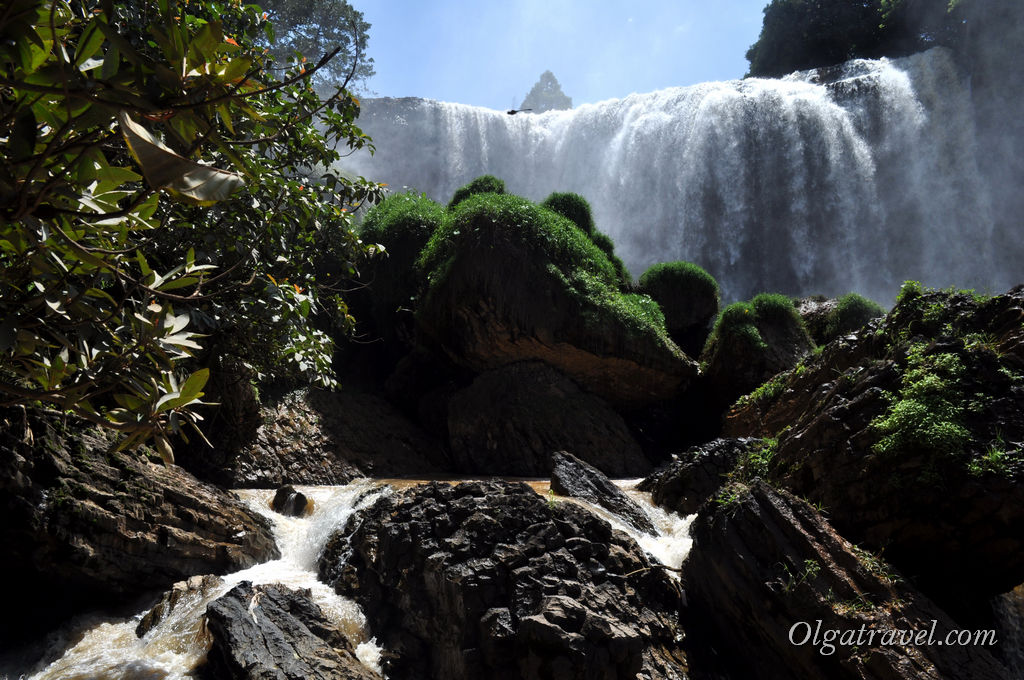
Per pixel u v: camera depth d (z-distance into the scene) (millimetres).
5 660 4883
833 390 6941
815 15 35312
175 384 2121
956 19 29266
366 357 16188
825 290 25328
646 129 27938
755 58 38031
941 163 26062
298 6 26688
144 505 5617
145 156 1112
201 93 1418
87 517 5055
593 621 4766
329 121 5895
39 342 2088
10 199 1385
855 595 5012
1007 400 5355
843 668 4730
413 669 5242
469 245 13195
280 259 4633
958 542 5152
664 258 26609
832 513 5875
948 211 25734
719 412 14258
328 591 6051
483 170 29281
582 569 5469
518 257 13086
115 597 5527
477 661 4883
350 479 11484
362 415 13234
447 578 5285
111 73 1431
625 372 13430
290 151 5750
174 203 4059
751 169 26469
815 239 25672
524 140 30203
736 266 25938
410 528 5922
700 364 14938
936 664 4516
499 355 13148
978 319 6348
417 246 15438
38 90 1264
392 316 15547
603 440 12750
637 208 27516
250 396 8594
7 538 4703
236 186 1192
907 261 25344
